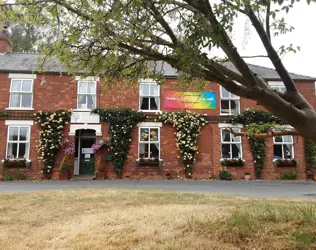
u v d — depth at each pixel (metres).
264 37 3.94
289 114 3.70
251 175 17.47
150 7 3.82
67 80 17.62
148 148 17.53
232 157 17.78
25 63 18.53
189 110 17.95
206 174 17.33
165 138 17.62
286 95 3.96
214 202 7.96
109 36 4.22
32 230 5.71
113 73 5.43
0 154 16.59
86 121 17.31
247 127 5.21
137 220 5.86
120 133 17.25
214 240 4.40
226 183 15.21
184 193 9.71
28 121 17.03
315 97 18.55
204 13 3.58
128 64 5.39
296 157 17.95
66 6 4.45
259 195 10.74
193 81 5.54
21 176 16.38
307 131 3.65
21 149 16.89
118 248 4.38
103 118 17.39
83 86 17.70
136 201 8.20
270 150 17.88
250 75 3.71
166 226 5.26
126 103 17.83
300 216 5.07
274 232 4.46
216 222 5.05
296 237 4.20
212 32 3.52
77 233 5.22
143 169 17.19
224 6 3.50
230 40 3.73
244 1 3.45
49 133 16.84
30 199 8.77
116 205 7.73
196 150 17.47
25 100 17.39
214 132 17.86
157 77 5.75
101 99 17.67
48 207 7.69
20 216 6.82
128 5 3.82
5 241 5.04
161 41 4.14
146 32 3.98
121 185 13.74
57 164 16.84
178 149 17.41
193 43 3.61
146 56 4.57
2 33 20.48
